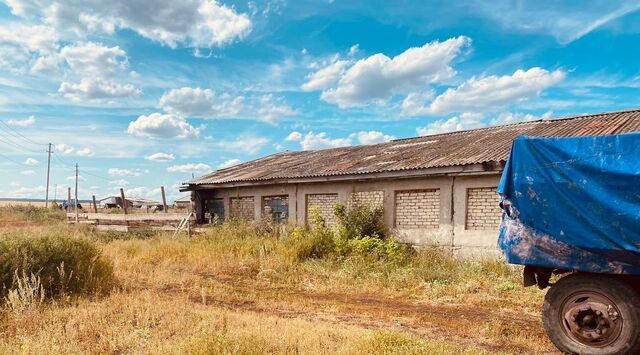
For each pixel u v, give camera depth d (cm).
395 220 1411
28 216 3619
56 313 659
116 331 584
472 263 1155
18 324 611
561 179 546
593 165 528
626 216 500
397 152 1711
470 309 812
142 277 1049
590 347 529
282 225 1602
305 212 1670
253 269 1185
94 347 533
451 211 1273
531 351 573
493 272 1075
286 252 1275
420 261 1212
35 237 851
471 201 1244
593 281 532
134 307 706
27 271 768
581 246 530
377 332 569
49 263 816
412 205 1378
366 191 1491
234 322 640
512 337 632
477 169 1186
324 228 1495
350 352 508
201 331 578
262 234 1597
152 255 1365
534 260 564
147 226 1989
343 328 645
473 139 1600
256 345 516
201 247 1419
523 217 570
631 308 506
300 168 1816
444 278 1055
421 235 1338
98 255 931
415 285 1010
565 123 1524
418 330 674
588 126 1354
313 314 770
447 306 837
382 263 1200
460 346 571
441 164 1261
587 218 526
